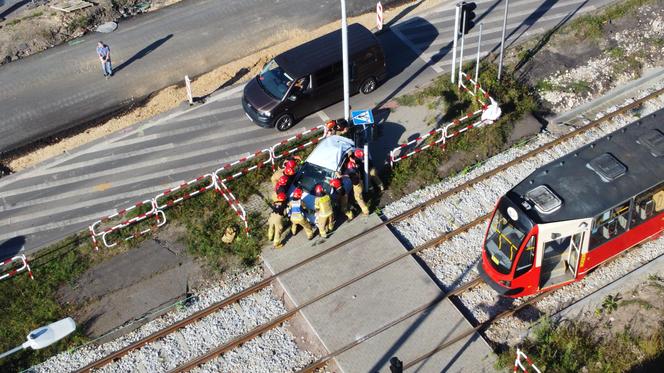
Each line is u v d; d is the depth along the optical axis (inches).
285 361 645.3
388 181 801.6
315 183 767.1
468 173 807.7
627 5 1043.3
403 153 836.0
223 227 761.6
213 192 794.2
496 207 659.4
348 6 1113.4
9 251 753.0
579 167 666.8
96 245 748.0
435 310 668.7
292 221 721.0
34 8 1154.7
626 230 668.1
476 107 881.5
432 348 639.1
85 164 853.2
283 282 703.1
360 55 884.0
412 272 703.7
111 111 943.0
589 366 621.0
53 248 751.7
